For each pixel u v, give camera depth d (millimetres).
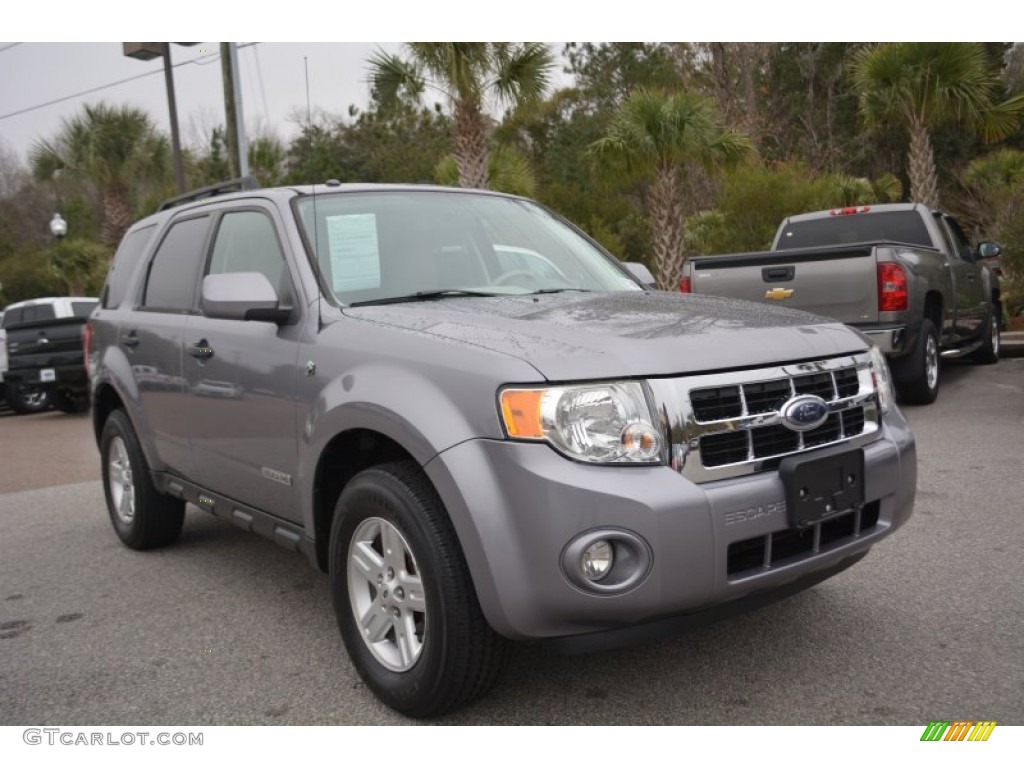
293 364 3303
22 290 37375
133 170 24797
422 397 2697
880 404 3105
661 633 2559
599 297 3471
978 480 5379
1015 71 30234
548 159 36812
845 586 3811
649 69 38656
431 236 3787
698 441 2564
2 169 48906
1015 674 2963
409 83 14289
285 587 4285
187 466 4238
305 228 3598
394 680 2883
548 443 2488
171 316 4320
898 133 29797
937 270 8188
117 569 4699
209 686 3217
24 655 3580
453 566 2629
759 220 18828
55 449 9891
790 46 33250
